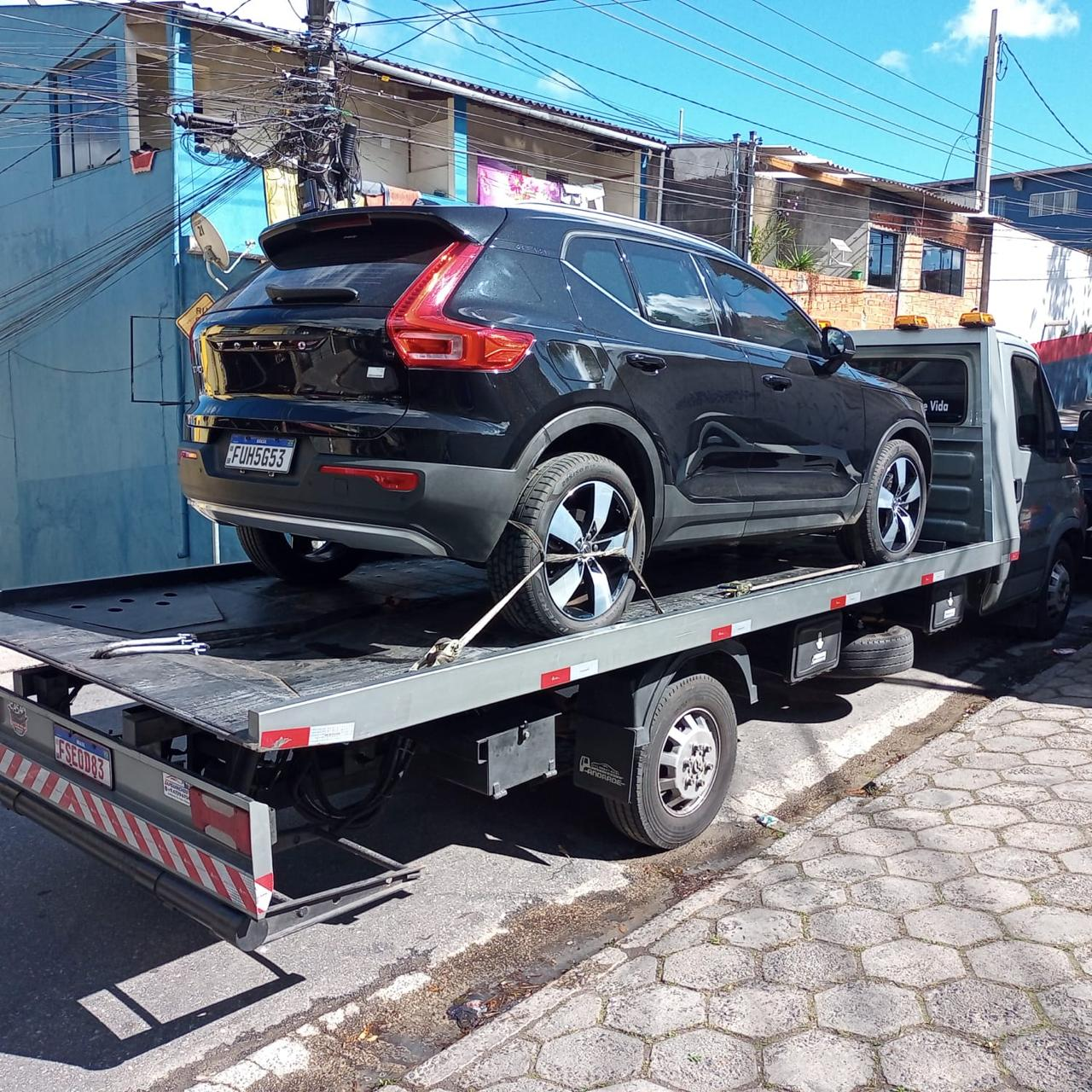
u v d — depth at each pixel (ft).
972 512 22.08
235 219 44.27
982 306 82.48
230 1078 9.94
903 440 19.53
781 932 12.15
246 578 17.24
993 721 20.03
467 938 12.70
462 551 11.68
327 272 12.70
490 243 12.34
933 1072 9.41
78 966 12.04
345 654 12.11
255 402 12.46
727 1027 10.27
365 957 12.25
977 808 15.64
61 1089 9.78
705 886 13.96
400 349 11.29
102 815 10.88
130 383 47.62
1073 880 13.12
